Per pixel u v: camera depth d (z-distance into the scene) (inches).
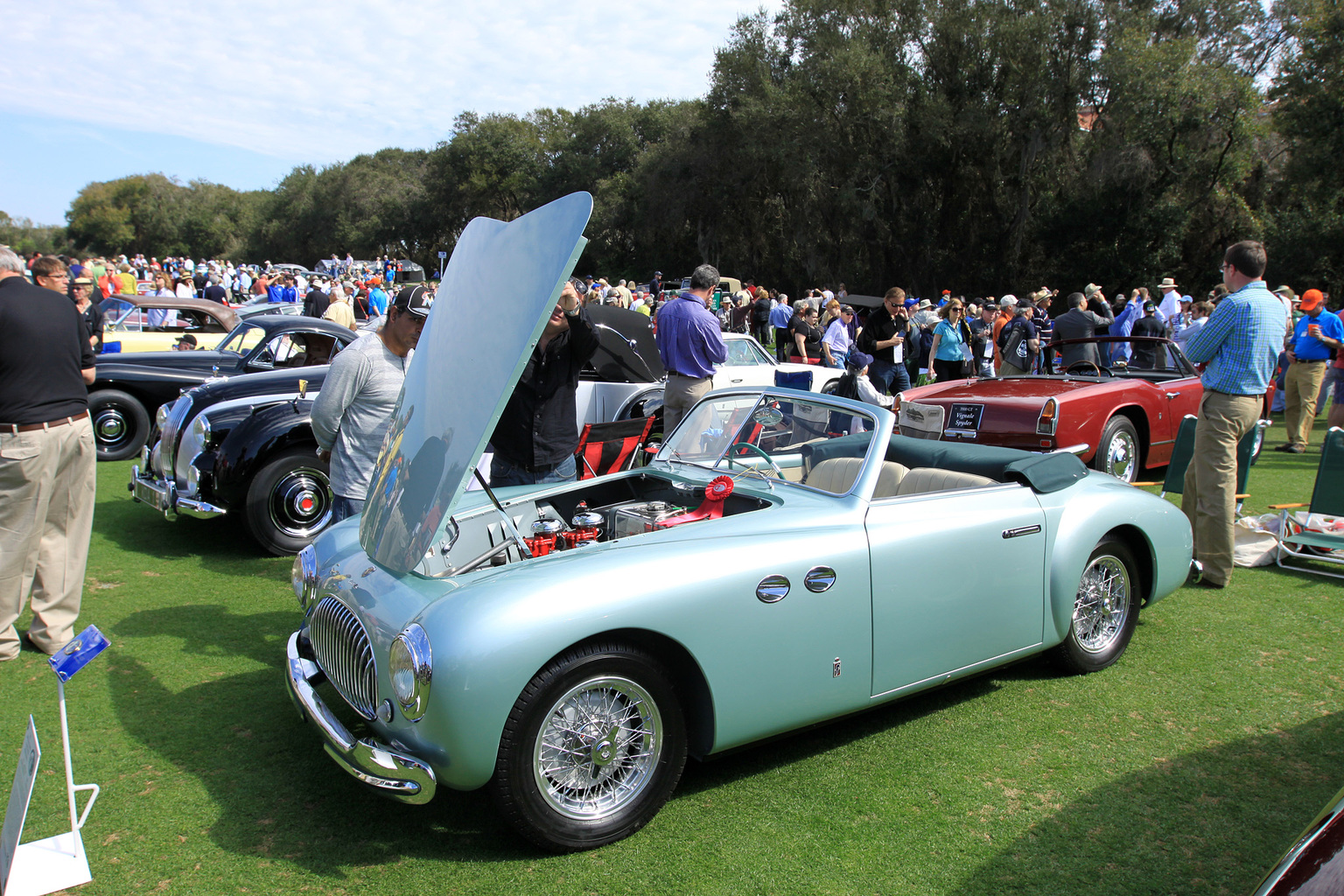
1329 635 176.6
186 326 467.8
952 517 134.9
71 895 99.7
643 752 111.3
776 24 1589.6
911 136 1401.3
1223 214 1236.5
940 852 106.9
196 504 229.6
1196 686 153.9
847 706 124.9
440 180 2758.4
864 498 130.5
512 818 102.6
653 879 102.2
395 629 104.6
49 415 160.2
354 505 165.8
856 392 266.4
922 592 130.2
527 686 100.1
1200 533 207.5
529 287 111.5
